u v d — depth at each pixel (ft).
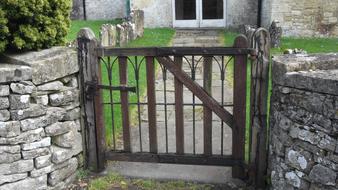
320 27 43.19
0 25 11.97
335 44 37.86
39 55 12.49
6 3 12.09
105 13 55.36
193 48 12.50
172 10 48.88
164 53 12.70
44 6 12.84
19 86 11.63
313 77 10.30
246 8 48.24
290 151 11.41
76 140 13.61
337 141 10.03
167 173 14.05
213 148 15.44
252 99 12.53
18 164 12.07
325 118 10.23
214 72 26.68
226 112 12.98
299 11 42.96
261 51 12.11
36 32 12.75
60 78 12.78
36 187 12.50
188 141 16.10
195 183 13.44
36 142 12.26
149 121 13.50
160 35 41.96
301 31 43.50
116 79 23.09
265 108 12.48
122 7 55.26
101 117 13.74
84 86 13.46
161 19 49.34
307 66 11.24
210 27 48.91
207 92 12.92
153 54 12.76
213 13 48.98
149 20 49.47
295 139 11.19
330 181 10.34
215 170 14.17
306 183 11.05
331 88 9.93
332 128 10.11
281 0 42.88
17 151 11.98
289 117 11.27
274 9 43.14
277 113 11.75
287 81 11.06
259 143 12.78
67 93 13.03
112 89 13.23
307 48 35.04
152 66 12.97
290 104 11.17
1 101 11.48
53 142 13.00
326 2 42.39
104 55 13.07
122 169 14.32
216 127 17.48
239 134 13.02
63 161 13.10
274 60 11.69
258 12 47.80
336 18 42.70
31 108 11.98
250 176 13.21
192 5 48.88
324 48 35.17
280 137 11.69
